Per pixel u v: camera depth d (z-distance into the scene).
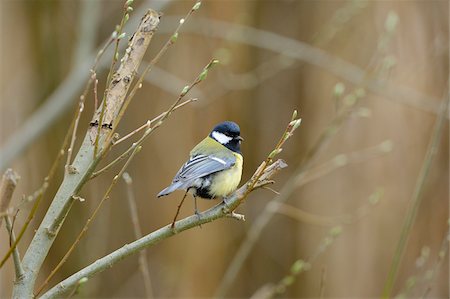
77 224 13.74
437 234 13.00
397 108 14.22
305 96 15.09
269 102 15.12
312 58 12.84
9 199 4.18
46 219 4.80
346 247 14.51
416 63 13.18
